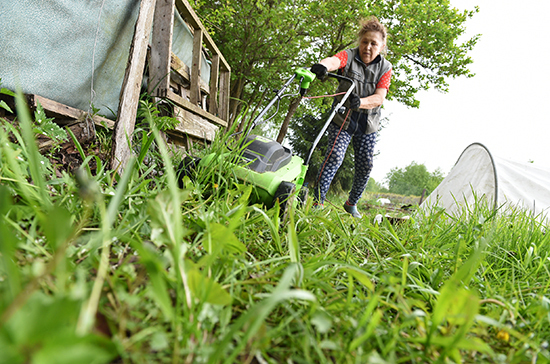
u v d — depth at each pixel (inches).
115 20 105.9
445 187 196.1
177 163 98.5
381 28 142.6
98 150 91.4
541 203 155.4
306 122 622.8
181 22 153.6
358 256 62.7
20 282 22.3
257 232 57.5
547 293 49.9
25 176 45.4
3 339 13.0
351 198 162.4
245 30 383.6
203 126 172.4
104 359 15.3
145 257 22.4
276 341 28.1
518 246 70.4
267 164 84.4
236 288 33.2
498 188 160.9
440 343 25.9
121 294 24.0
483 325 32.5
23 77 83.5
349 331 30.0
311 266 39.4
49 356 12.8
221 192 72.0
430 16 492.4
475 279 48.2
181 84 164.1
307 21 440.1
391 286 32.3
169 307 21.8
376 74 144.2
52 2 85.2
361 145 153.1
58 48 90.7
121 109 82.0
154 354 23.7
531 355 30.6
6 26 77.0
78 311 17.4
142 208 45.4
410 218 91.3
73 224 39.2
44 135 75.7
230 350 25.3
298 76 115.3
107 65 109.7
